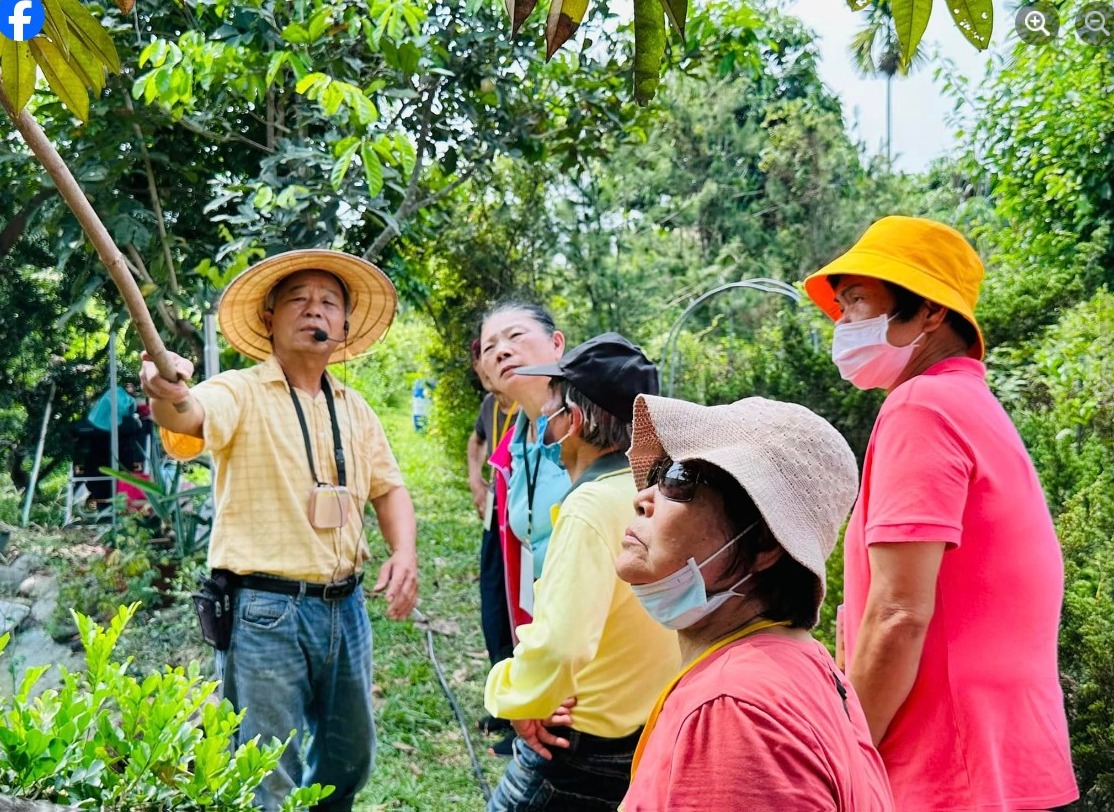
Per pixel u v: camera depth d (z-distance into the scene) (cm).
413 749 463
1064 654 345
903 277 218
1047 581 204
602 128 690
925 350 225
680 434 145
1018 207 899
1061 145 852
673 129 1241
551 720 227
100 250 224
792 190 1300
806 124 1292
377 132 552
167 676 220
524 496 320
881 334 225
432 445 1352
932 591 196
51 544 646
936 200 1300
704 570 142
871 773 137
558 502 304
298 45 500
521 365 337
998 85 895
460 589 708
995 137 906
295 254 321
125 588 566
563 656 212
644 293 1062
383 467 357
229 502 314
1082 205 837
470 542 835
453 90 604
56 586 588
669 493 143
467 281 1019
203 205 618
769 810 116
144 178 612
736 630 144
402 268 734
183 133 611
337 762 338
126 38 553
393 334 1870
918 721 201
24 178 572
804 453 141
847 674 210
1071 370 564
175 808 197
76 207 211
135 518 620
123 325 618
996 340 669
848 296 230
